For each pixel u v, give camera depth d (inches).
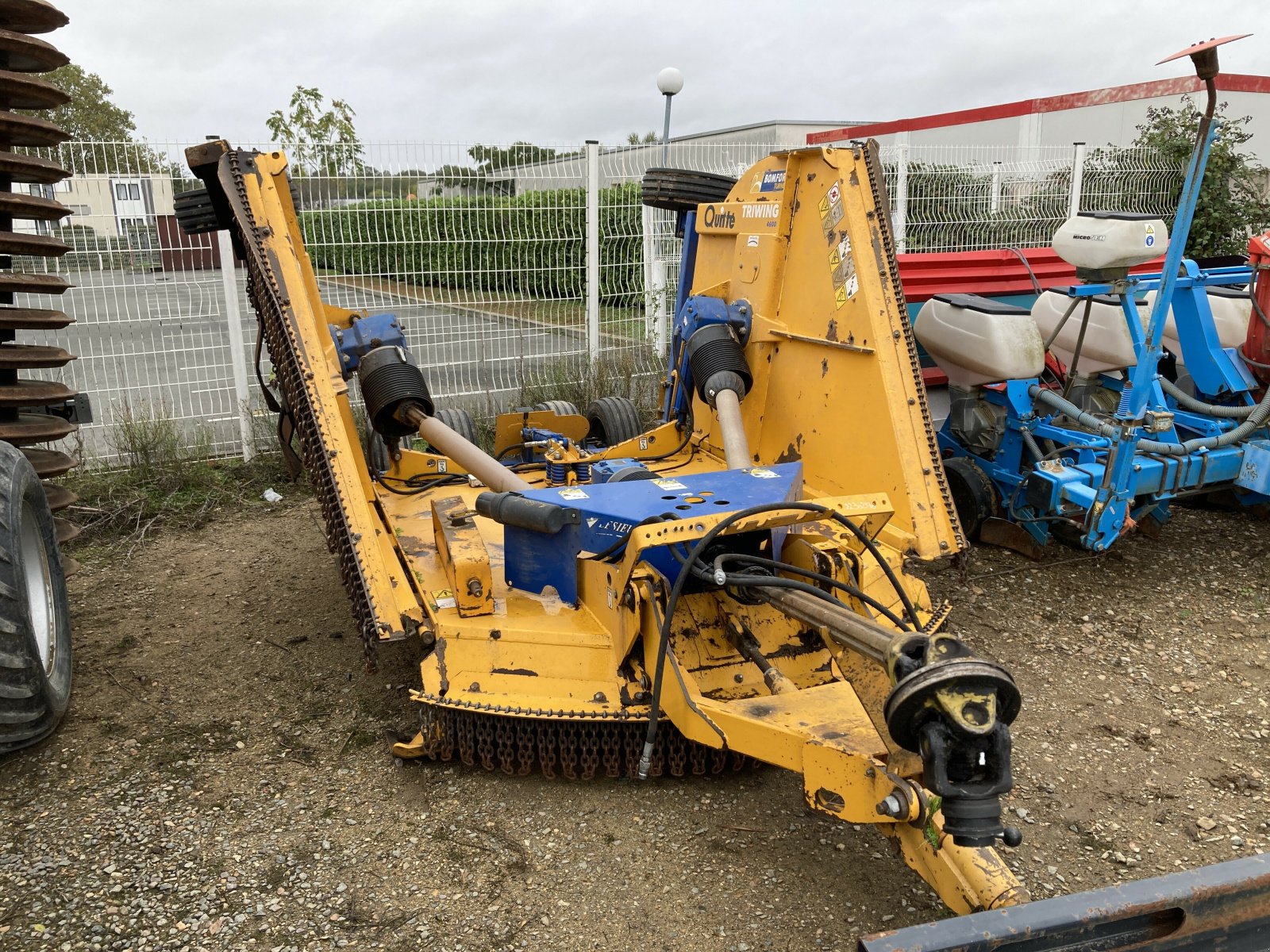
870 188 158.2
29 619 132.5
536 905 108.8
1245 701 157.8
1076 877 114.5
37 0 169.3
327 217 294.5
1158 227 184.5
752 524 111.8
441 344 315.3
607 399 250.1
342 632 183.2
